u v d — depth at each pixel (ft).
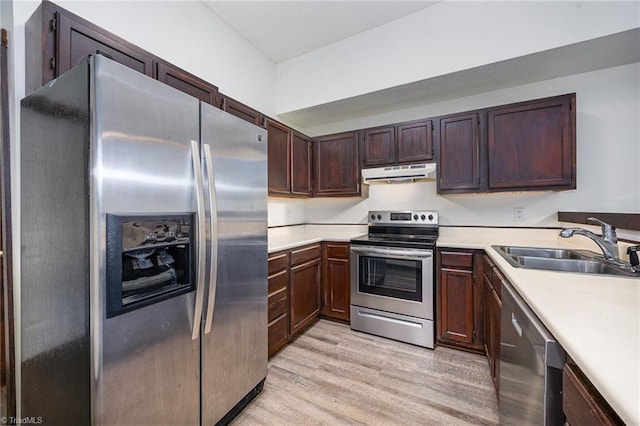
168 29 6.73
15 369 4.50
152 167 3.66
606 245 4.99
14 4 4.36
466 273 7.32
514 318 3.75
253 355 5.57
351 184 9.84
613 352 2.03
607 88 7.20
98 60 3.16
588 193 7.42
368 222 10.33
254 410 5.33
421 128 8.67
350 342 7.98
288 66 10.19
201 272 4.24
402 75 8.09
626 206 7.05
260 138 5.77
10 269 4.50
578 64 7.00
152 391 3.70
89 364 3.16
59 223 3.56
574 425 2.16
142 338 3.57
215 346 4.66
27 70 4.35
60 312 3.55
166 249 4.04
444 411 5.25
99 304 3.14
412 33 7.97
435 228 9.22
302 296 8.38
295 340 8.11
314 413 5.24
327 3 7.55
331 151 10.20
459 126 8.13
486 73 7.47
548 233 8.04
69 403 3.44
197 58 7.45
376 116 10.53
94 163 3.12
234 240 5.06
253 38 9.02
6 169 4.46
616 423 1.67
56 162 3.60
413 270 7.88
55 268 3.62
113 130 3.26
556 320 2.58
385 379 6.25
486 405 5.39
